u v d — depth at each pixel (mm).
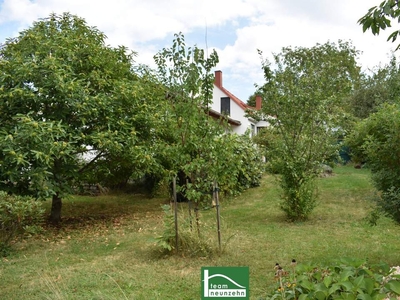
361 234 7004
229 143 5875
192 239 5863
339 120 8859
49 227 8484
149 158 8562
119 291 4332
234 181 6363
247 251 5965
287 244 6363
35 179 6988
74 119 8258
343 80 8828
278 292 3256
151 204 11680
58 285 4578
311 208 8492
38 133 6980
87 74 8867
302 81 8477
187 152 5934
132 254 6031
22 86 7699
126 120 8828
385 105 9648
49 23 9164
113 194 13977
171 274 4945
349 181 13508
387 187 4988
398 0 3312
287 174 8453
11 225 6168
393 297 2834
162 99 9383
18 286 4645
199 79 5867
